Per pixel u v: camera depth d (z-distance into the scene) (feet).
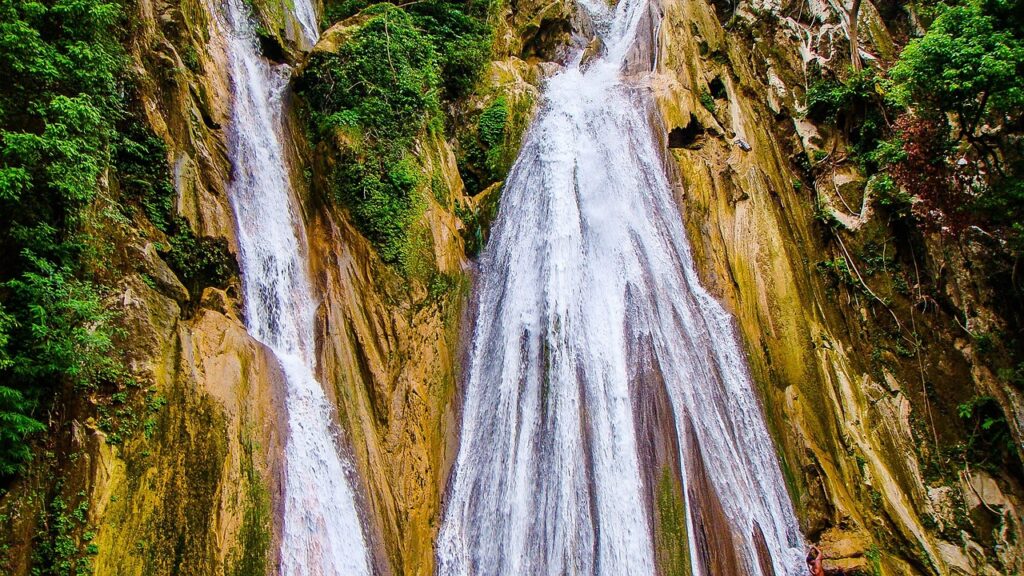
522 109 64.75
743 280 62.08
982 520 56.90
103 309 34.12
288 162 52.01
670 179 64.64
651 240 59.93
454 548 44.47
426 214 53.06
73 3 36.22
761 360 58.80
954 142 60.49
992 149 60.49
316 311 47.03
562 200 59.77
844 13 80.69
